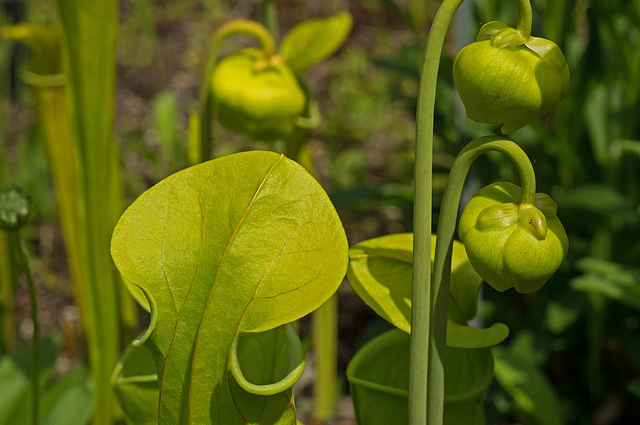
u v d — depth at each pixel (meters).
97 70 0.77
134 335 1.20
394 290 0.66
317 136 2.78
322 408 1.48
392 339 0.71
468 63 0.60
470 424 0.69
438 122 1.55
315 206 0.60
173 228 0.61
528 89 0.60
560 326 1.46
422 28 3.23
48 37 1.05
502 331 0.66
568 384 1.60
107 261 0.83
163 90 2.97
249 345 0.63
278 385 0.60
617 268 1.30
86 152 0.80
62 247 2.13
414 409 0.62
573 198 1.32
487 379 0.68
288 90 1.10
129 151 2.50
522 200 0.61
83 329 1.27
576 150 1.52
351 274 0.67
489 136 0.61
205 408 0.62
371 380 0.71
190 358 0.61
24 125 2.52
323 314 1.43
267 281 0.60
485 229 0.61
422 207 0.60
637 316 1.58
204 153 1.17
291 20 3.48
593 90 1.41
